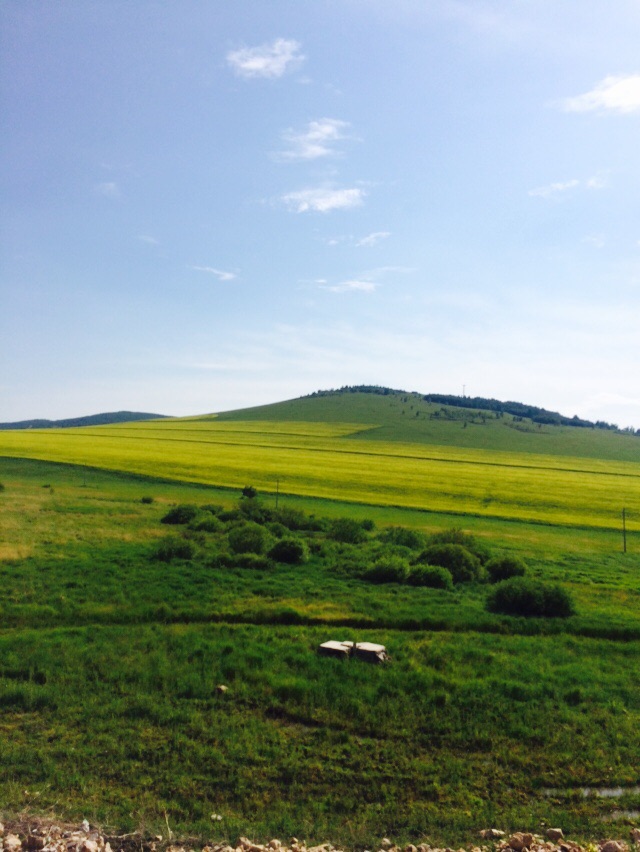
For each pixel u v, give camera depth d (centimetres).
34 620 2230
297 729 1514
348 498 6931
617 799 1282
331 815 1173
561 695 1762
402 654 2012
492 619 2481
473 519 6234
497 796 1275
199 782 1248
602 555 4516
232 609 2425
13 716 1493
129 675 1745
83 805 1132
